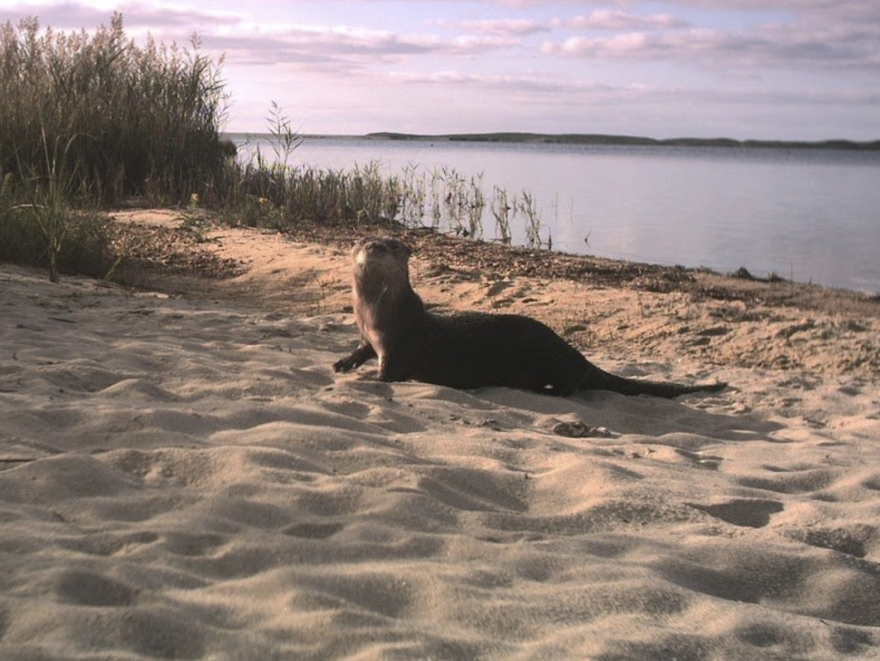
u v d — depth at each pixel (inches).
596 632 107.7
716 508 163.5
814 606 126.7
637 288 456.8
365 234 601.3
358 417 214.7
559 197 1075.9
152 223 574.9
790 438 240.8
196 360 254.7
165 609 104.7
